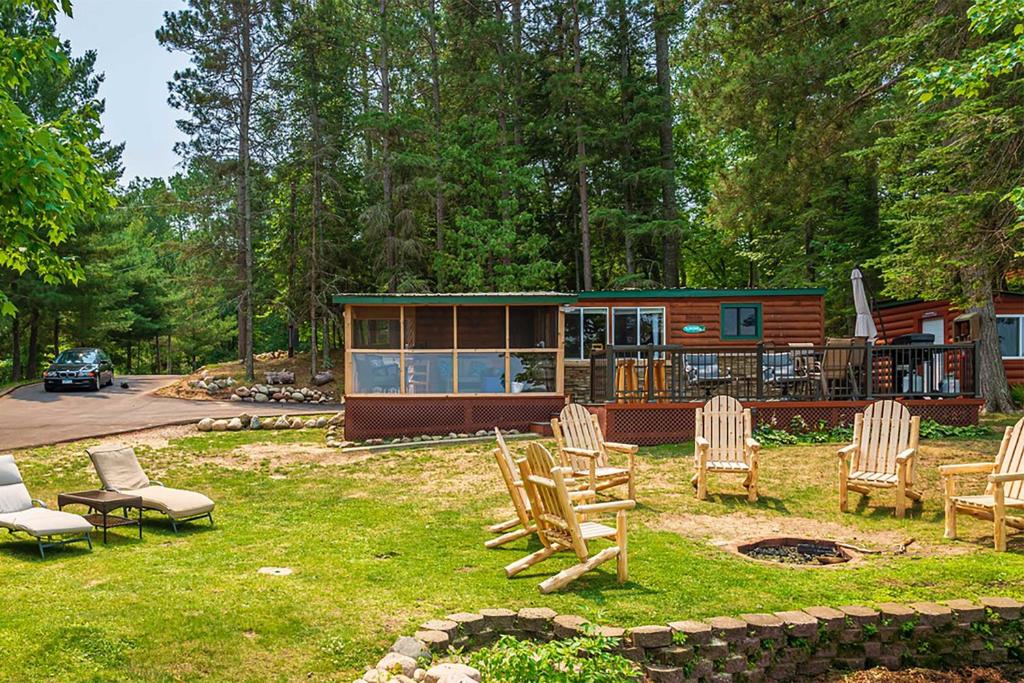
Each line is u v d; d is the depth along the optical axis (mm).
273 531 9148
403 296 16031
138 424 18641
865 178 25031
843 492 9844
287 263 34375
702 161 36406
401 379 16500
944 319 21422
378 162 29312
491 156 29297
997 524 8148
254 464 13750
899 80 16547
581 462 10812
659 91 30500
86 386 27766
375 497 11039
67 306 32812
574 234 32688
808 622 6406
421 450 14758
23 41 9086
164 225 61312
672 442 14188
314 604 6527
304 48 29891
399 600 6688
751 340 21281
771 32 20891
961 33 14039
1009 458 8711
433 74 30812
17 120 7855
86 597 6500
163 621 6008
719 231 35156
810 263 27297
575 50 29469
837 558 8258
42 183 8219
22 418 19969
